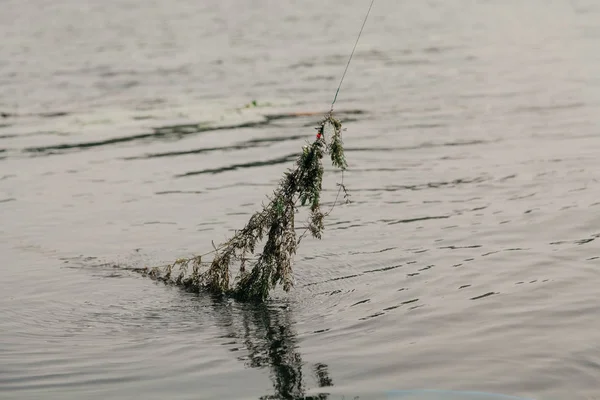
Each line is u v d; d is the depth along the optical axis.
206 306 12.79
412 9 79.81
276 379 10.09
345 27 66.62
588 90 35.56
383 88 38.81
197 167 23.89
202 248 16.08
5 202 20.44
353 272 14.13
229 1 92.56
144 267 14.97
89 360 10.81
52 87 42.12
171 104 35.88
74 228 17.84
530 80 39.31
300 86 40.16
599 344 10.79
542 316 11.80
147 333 11.74
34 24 74.06
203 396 9.70
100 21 75.56
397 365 10.36
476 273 13.80
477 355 10.59
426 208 18.38
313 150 13.24
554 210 17.55
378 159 24.05
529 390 9.63
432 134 27.70
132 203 19.92
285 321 12.01
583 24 62.41
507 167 22.14
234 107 34.50
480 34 59.44
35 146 27.84
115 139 28.69
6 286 14.06
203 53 53.53
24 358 10.90
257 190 20.84
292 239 13.17
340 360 10.57
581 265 13.96
